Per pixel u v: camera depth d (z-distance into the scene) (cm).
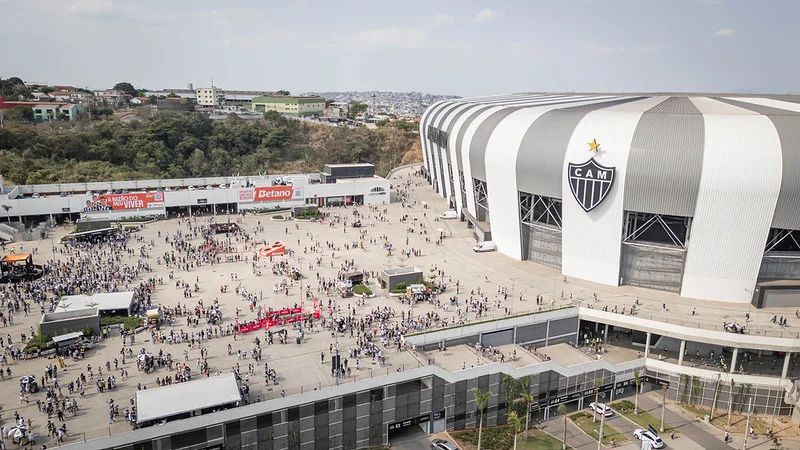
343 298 7612
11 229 10138
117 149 17088
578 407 6494
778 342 6147
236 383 5081
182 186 13138
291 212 12712
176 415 4612
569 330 7194
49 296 7400
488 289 7969
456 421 5916
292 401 5003
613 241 7875
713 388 6412
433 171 15838
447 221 12125
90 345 6031
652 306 7256
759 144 6919
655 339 7294
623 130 7612
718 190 7000
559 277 8500
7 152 15150
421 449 5525
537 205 9006
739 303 7394
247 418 4853
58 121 19550
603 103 9288
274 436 5009
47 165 15150
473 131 10575
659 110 8006
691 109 7981
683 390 6550
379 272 8675
